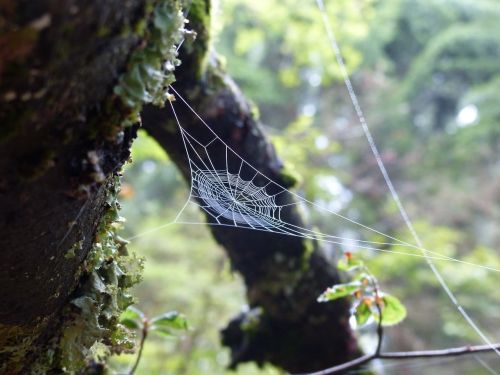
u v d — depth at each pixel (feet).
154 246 8.64
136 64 1.25
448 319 8.99
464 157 12.01
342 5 6.05
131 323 2.35
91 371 2.24
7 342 1.57
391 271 6.84
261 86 10.73
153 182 11.35
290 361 3.09
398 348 9.02
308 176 6.74
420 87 12.62
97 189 1.40
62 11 1.02
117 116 1.26
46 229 1.35
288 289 2.91
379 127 12.19
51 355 1.65
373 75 11.94
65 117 1.18
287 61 11.57
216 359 6.86
